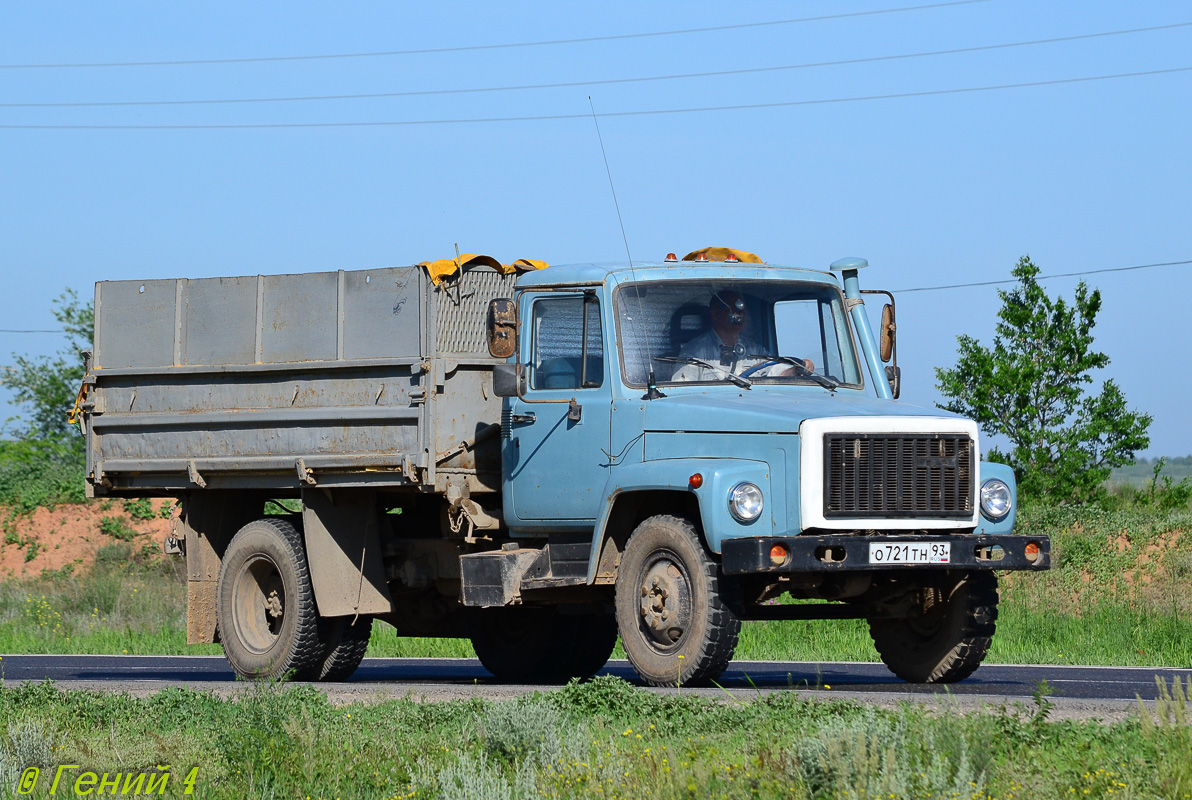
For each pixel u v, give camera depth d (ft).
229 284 98.12
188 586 103.60
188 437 100.07
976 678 91.04
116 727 66.69
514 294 86.79
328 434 93.04
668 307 81.87
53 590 204.74
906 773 44.01
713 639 72.79
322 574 94.89
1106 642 132.67
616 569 80.59
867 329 85.87
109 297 103.81
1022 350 230.68
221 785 53.36
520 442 85.92
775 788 45.85
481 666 124.36
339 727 61.46
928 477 73.10
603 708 64.39
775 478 72.49
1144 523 177.17
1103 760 48.93
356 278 92.02
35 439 342.64
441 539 95.09
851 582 74.79
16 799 52.11
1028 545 73.72
